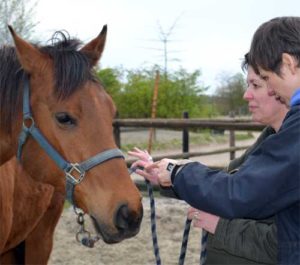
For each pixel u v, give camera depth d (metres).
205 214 1.79
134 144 14.47
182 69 19.62
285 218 1.48
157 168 1.82
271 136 1.46
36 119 2.18
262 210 1.47
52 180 2.26
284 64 1.47
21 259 3.30
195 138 16.78
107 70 19.34
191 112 18.88
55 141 2.13
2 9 9.49
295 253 1.45
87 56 2.20
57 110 2.08
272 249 1.63
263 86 1.68
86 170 2.05
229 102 25.58
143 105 18.69
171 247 4.68
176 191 1.67
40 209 3.00
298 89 1.47
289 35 1.47
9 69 2.30
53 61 2.15
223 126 6.69
